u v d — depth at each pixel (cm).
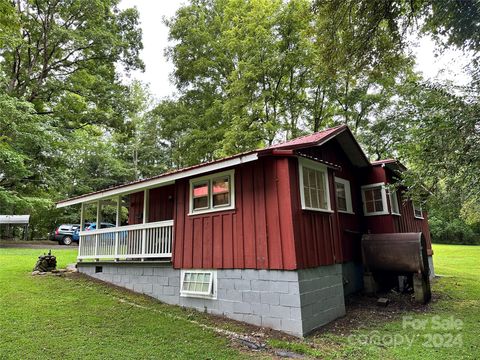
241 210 703
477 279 1166
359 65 962
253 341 548
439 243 3225
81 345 498
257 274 657
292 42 1734
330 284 701
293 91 1903
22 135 1367
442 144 507
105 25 1942
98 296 802
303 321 589
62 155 1647
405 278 927
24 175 1459
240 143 1662
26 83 1756
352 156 1019
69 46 1847
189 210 802
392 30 823
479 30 573
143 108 2798
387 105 1689
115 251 970
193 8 2262
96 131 2092
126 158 2847
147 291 859
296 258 609
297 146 679
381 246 865
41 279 930
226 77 2145
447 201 548
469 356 479
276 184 659
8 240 2495
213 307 715
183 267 789
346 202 985
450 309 757
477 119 473
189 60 2180
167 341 536
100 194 1009
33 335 528
